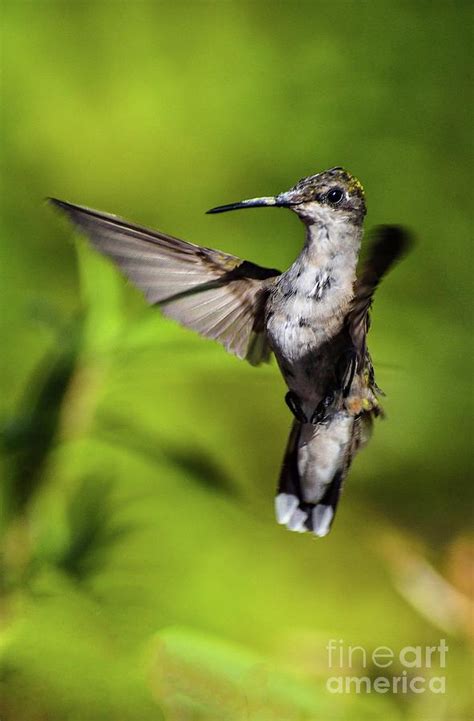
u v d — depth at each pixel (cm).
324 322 239
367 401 240
